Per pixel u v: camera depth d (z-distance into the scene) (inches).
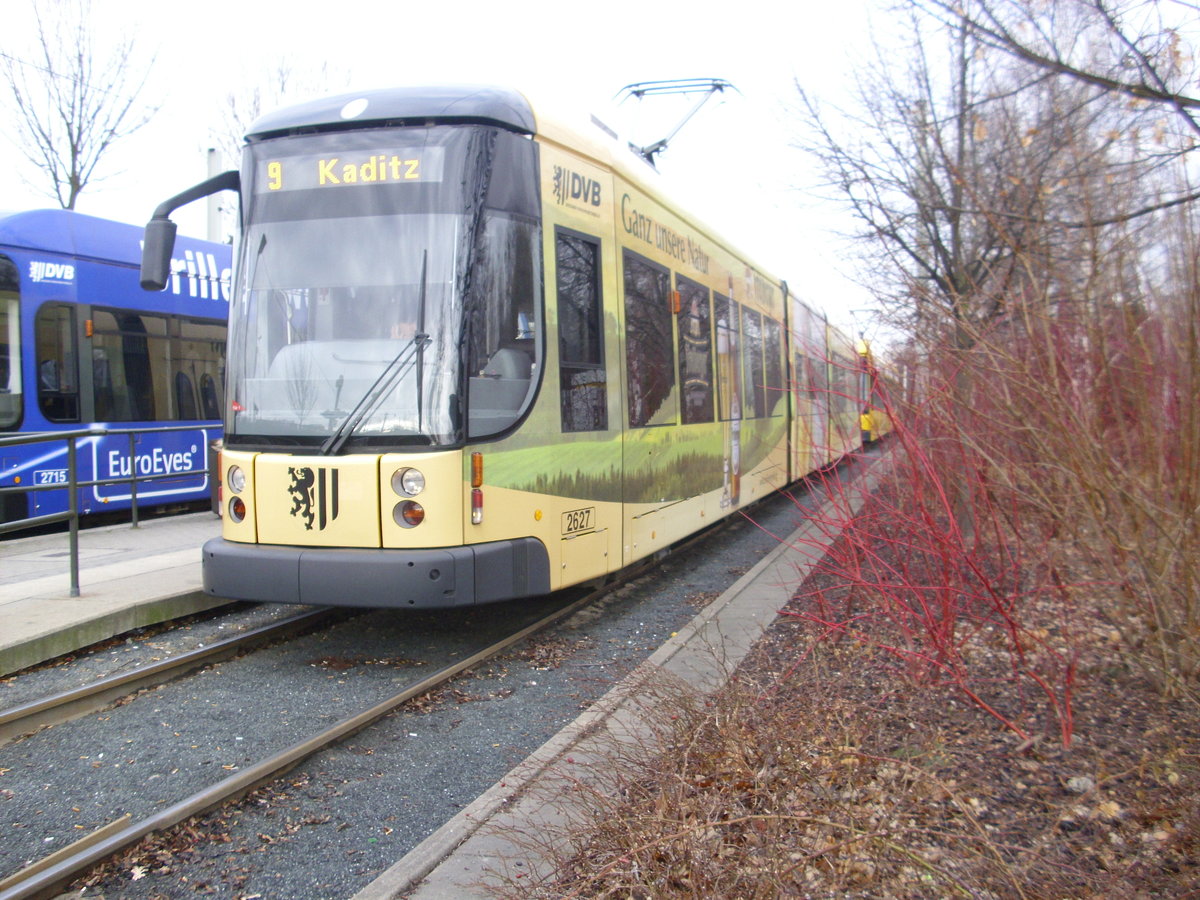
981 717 182.7
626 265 310.2
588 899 122.1
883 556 243.9
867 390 232.5
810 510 283.3
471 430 237.8
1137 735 168.6
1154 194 189.0
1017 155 227.8
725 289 430.3
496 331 246.1
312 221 250.8
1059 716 170.1
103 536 395.5
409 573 227.5
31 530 424.2
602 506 289.3
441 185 244.1
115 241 468.1
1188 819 135.9
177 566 325.1
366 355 240.5
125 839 149.6
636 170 325.4
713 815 131.9
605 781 153.0
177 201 250.8
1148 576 177.6
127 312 471.5
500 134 251.4
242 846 154.8
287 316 249.1
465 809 158.9
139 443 473.4
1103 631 224.7
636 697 188.2
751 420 475.8
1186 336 170.9
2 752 191.3
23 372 418.9
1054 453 185.5
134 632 268.7
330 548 236.1
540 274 259.4
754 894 116.3
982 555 228.5
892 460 223.1
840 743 165.5
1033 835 137.9
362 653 264.4
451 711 218.8
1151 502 176.1
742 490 456.1
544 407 259.3
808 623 264.2
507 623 298.2
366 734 203.6
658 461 334.0
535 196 259.0
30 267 424.8
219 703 221.6
